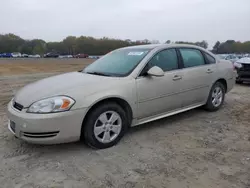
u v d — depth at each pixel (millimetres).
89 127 3238
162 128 4211
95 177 2699
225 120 4633
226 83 5359
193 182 2602
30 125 2949
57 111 2977
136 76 3691
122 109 3541
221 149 3389
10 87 9281
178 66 4328
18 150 3361
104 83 3420
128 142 3629
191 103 4609
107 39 103750
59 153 3277
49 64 33531
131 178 2678
